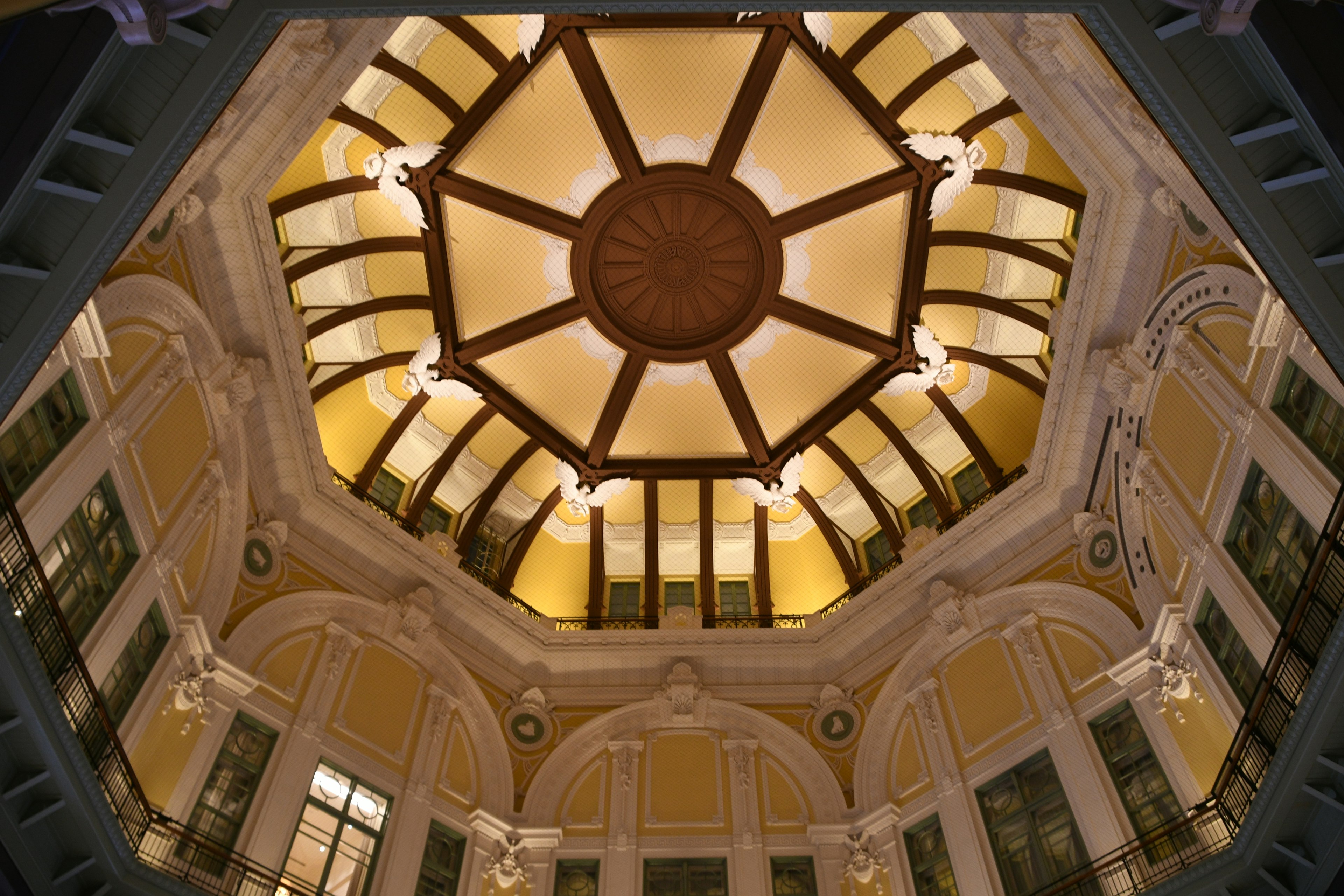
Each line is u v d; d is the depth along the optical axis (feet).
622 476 64.28
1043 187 51.75
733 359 62.39
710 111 54.85
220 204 45.16
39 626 34.27
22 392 25.77
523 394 62.95
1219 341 42.96
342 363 59.47
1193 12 23.31
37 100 22.20
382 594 57.31
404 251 57.11
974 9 24.63
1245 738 36.73
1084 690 50.06
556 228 57.47
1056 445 54.39
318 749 49.08
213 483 48.08
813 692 61.00
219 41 23.80
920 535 61.26
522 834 54.75
